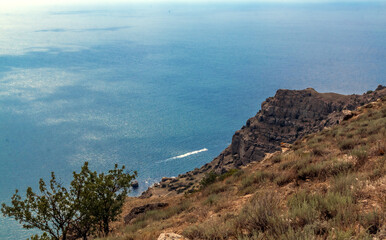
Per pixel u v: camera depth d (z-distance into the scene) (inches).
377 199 237.6
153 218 607.8
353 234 185.3
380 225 187.2
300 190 331.0
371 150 454.0
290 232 192.7
